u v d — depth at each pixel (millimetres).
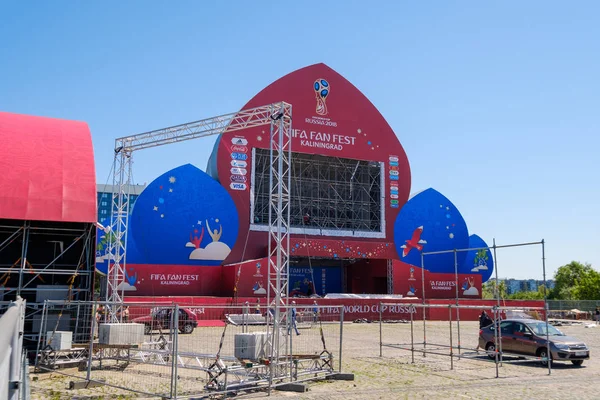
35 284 23344
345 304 40938
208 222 44688
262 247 46438
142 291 39594
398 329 34219
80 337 20406
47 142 21125
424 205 52938
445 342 25844
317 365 15938
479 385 14070
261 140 47906
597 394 12977
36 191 19547
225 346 22000
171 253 43188
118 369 16141
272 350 14336
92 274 21094
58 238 24891
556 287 102500
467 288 50031
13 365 4789
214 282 42156
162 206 43500
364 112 52594
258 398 12000
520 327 19500
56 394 12336
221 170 46312
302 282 53625
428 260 51969
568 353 17953
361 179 53625
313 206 51094
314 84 50750
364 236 50688
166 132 25000
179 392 12469
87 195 20219
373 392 12883
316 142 49969
